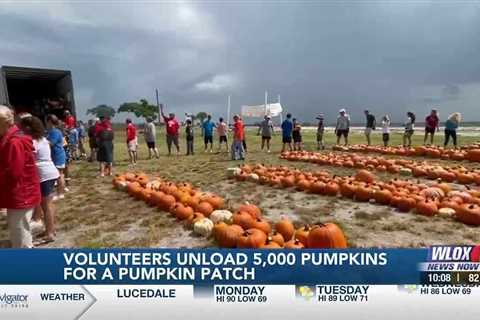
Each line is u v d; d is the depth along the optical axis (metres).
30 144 4.69
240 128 15.24
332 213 7.06
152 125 16.66
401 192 7.55
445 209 6.71
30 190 4.65
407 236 5.75
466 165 12.39
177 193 7.70
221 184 10.18
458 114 15.77
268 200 8.22
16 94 17.64
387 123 17.56
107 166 12.09
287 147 21.17
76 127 16.88
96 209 7.80
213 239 5.71
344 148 17.52
